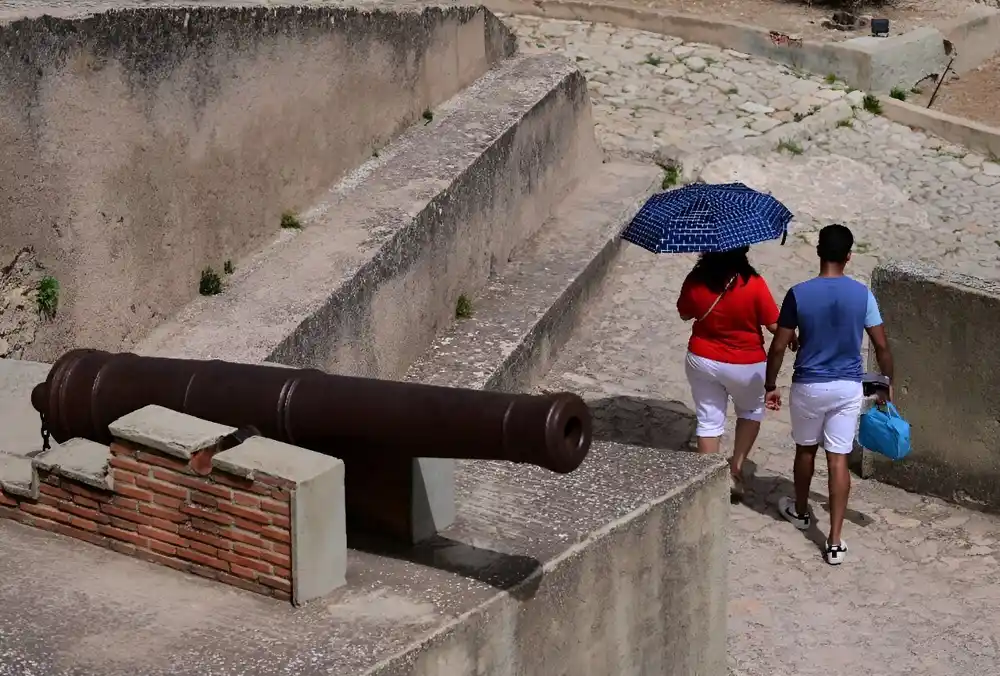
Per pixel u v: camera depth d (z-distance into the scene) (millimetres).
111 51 7855
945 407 8812
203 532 5195
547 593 5414
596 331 11406
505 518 5836
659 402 10242
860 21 16609
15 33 7160
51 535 5641
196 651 4672
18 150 7301
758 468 9336
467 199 10641
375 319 9188
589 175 13664
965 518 8781
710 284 8211
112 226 8039
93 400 5695
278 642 4746
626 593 5938
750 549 8367
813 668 7258
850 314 7887
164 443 5156
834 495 8141
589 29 16609
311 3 10156
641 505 5977
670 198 8531
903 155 14375
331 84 10242
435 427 4922
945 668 7273
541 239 12172
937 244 12781
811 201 13438
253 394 5379
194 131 8688
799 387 8086
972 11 17469
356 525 5676
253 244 9414
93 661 4582
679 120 14633
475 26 12766
